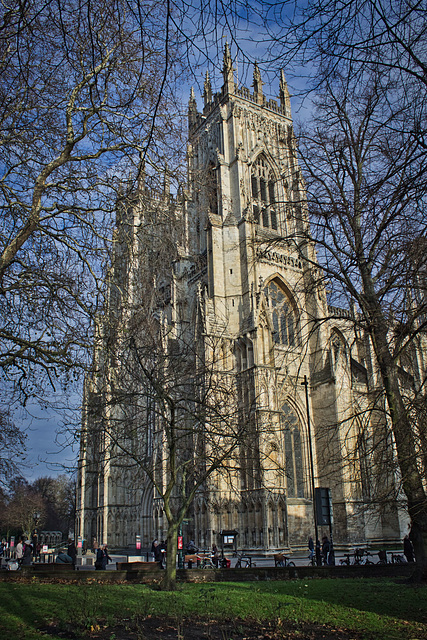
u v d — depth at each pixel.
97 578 37.44
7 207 27.31
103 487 90.12
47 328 29.44
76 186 30.02
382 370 31.31
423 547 32.66
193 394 40.44
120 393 34.84
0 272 25.27
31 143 28.44
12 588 28.92
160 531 74.88
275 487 60.06
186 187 34.59
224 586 32.81
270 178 93.31
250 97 96.19
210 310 77.06
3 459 45.72
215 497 66.81
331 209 34.12
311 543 61.66
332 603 26.30
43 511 162.88
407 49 14.58
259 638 19.72
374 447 31.39
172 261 34.44
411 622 22.33
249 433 41.25
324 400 77.81
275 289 83.56
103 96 27.08
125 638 19.08
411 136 17.58
